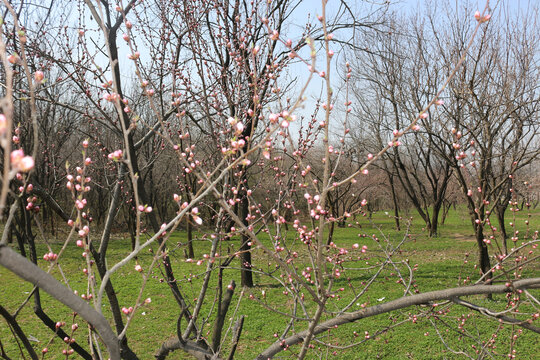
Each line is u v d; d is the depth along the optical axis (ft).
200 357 8.31
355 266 34.68
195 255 41.98
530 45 28.48
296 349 16.74
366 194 75.97
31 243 7.79
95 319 3.45
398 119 50.26
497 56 28.58
